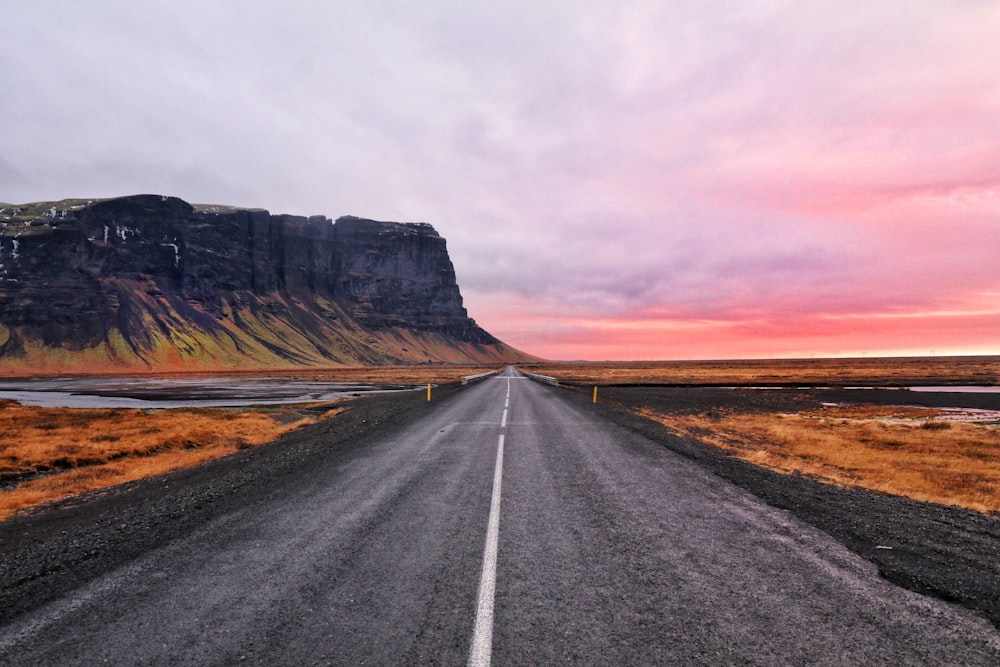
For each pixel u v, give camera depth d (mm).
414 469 9789
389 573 4684
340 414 26703
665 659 3215
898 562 4965
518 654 3271
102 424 27281
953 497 10703
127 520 7059
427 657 3248
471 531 5926
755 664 3164
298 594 4246
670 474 9242
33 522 8625
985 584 4461
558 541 5555
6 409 37281
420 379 85125
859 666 3150
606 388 51250
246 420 28453
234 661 3242
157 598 4219
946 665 3170
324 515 6727
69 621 3836
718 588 4324
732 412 31234
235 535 5926
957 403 39781
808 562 4949
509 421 18188
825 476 10945
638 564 4883
